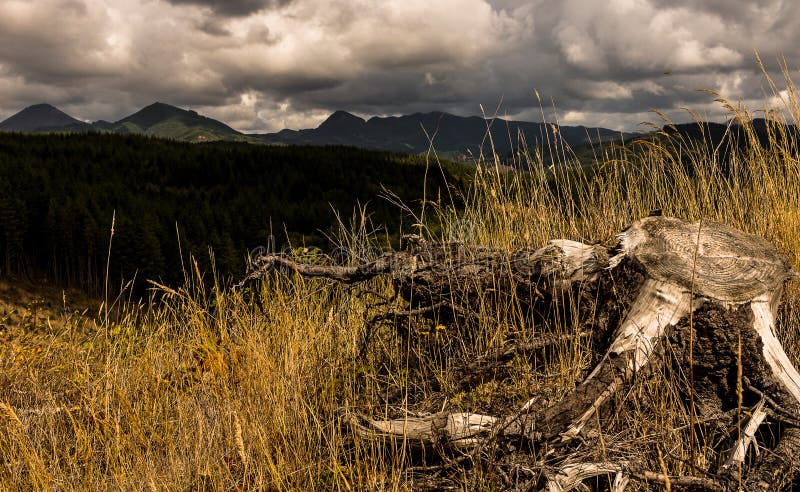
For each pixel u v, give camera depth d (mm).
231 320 3355
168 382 3100
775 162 3973
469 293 3299
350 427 2652
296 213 76562
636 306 2646
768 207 3789
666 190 4340
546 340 2949
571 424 2342
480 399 2926
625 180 4340
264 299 3631
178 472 2564
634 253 2814
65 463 2787
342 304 3820
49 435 2986
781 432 2258
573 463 2184
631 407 2525
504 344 3148
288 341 3248
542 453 2281
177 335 3549
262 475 2479
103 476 2543
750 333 2469
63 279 68250
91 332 3699
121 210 79625
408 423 2551
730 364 2490
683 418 2477
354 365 3230
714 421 2389
